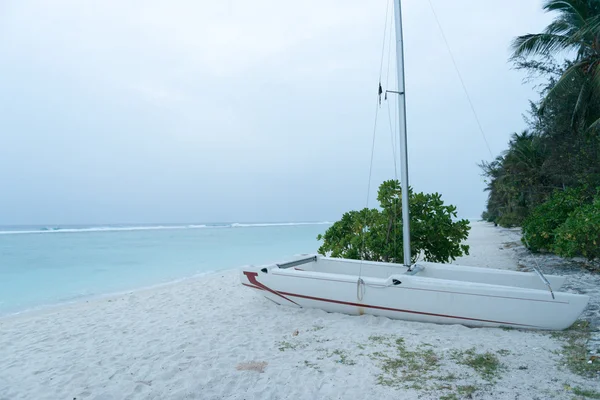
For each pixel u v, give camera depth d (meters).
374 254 7.98
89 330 5.42
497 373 3.29
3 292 9.03
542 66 13.05
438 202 7.72
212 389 3.28
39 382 3.63
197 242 26.98
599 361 3.42
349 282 5.38
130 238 33.00
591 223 6.53
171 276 11.09
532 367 3.38
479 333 4.46
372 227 8.05
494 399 2.83
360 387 3.15
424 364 3.59
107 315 6.29
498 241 18.14
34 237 35.09
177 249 20.66
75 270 12.58
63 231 52.44
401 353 3.91
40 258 16.41
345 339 4.45
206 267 13.07
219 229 62.25
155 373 3.70
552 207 10.09
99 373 3.78
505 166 19.56
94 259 15.91
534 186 15.82
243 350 4.23
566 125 12.23
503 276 5.47
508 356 3.67
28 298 8.35
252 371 3.62
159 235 38.69
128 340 4.85
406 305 5.05
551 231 9.85
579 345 3.87
